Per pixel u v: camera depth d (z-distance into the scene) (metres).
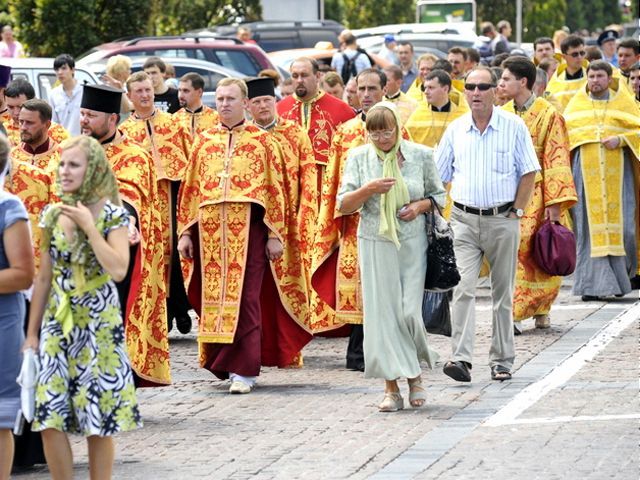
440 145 16.75
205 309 17.08
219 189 17.16
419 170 15.20
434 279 15.20
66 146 11.55
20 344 11.90
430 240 15.20
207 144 17.38
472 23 59.78
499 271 16.52
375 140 15.07
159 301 15.59
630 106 22.94
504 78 19.69
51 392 11.49
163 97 23.88
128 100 22.42
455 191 16.52
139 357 15.24
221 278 17.06
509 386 16.25
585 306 22.48
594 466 12.52
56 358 11.52
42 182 14.12
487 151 16.36
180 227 17.48
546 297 19.95
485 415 14.80
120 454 13.71
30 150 15.33
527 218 19.73
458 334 16.31
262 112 18.27
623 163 22.95
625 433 13.73
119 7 44.06
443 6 64.88
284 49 46.75
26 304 13.09
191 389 17.05
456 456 13.09
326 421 14.89
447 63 25.30
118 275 11.45
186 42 35.44
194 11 53.19
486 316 21.94
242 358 16.80
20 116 15.20
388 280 15.06
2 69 17.62
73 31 43.19
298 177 18.33
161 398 16.48
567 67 25.16
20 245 11.72
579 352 18.28
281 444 13.91
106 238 11.55
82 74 26.81
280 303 18.16
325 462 13.10
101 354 11.55
